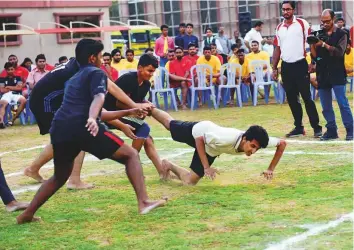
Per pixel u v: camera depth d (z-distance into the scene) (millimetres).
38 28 27781
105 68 18016
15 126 17891
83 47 7215
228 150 8406
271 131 13688
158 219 7246
